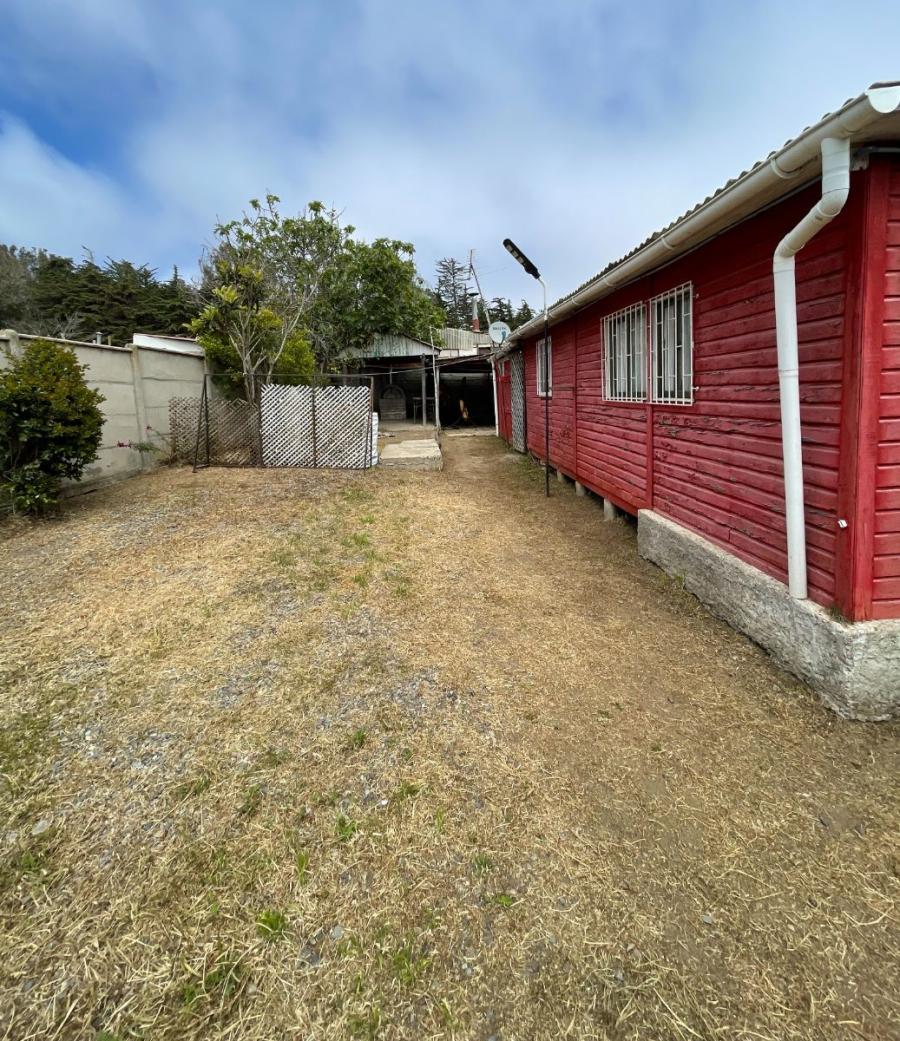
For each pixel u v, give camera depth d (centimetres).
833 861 176
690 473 393
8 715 250
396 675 286
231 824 194
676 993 140
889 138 205
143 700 263
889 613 240
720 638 318
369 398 878
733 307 326
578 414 690
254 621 343
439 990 142
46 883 171
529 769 220
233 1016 136
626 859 179
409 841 187
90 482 695
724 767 218
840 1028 131
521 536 541
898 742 227
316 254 1510
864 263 219
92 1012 137
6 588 388
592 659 302
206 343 1001
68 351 580
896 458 230
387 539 509
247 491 690
